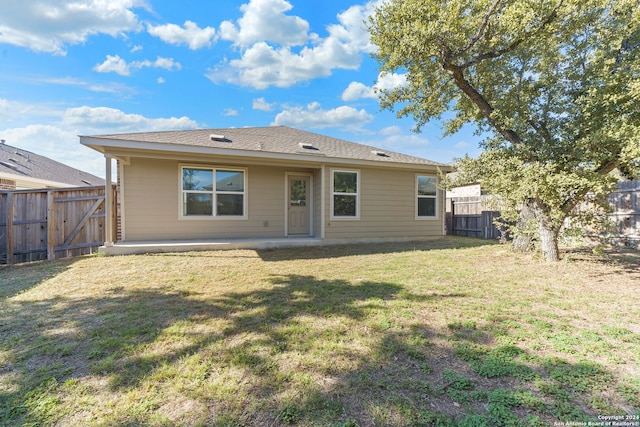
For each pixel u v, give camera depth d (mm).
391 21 5531
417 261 6109
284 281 4520
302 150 8820
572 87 5754
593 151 4992
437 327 2771
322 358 2229
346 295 3785
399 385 1909
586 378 1964
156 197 8047
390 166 9273
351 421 1591
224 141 8258
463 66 5727
